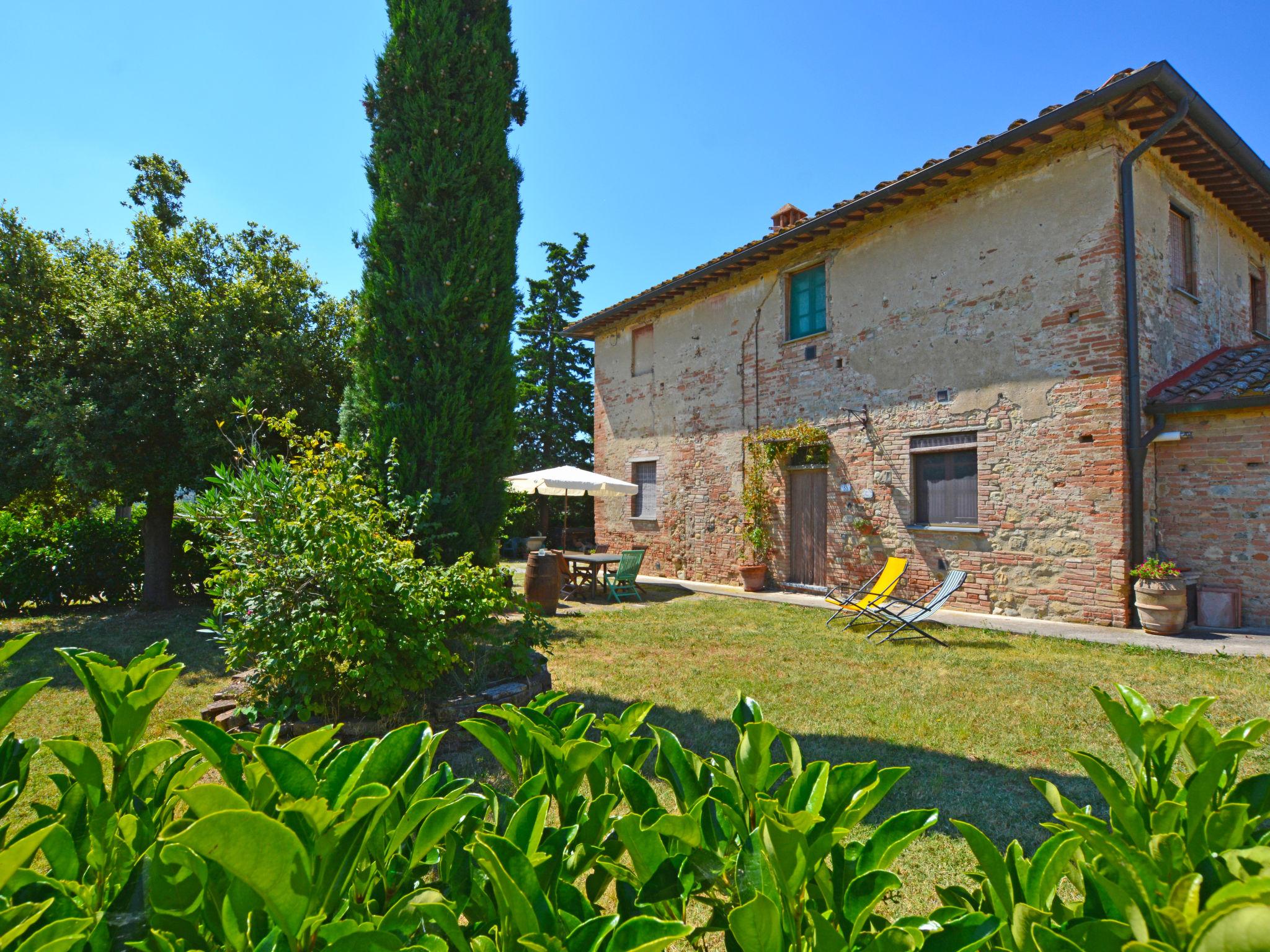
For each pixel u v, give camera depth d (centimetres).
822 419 1045
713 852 103
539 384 2445
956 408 873
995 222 836
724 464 1212
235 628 388
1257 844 97
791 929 85
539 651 633
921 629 749
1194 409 711
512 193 566
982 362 848
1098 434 744
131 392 785
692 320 1286
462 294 518
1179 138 762
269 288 893
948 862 262
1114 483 732
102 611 920
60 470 750
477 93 543
